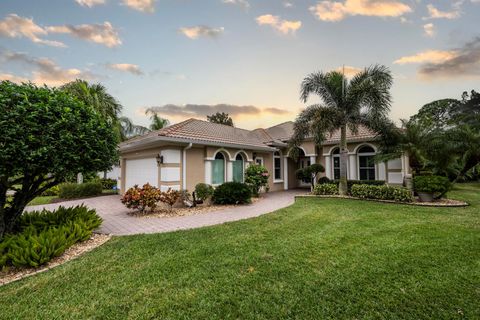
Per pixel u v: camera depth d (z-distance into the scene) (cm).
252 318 314
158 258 516
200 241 631
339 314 320
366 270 445
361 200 1305
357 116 1448
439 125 1495
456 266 459
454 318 308
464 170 1730
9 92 513
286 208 1105
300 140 1594
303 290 379
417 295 361
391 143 1481
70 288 394
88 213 761
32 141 505
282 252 542
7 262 472
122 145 1603
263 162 1884
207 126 1694
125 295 371
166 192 1105
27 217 680
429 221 823
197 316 319
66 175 584
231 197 1234
